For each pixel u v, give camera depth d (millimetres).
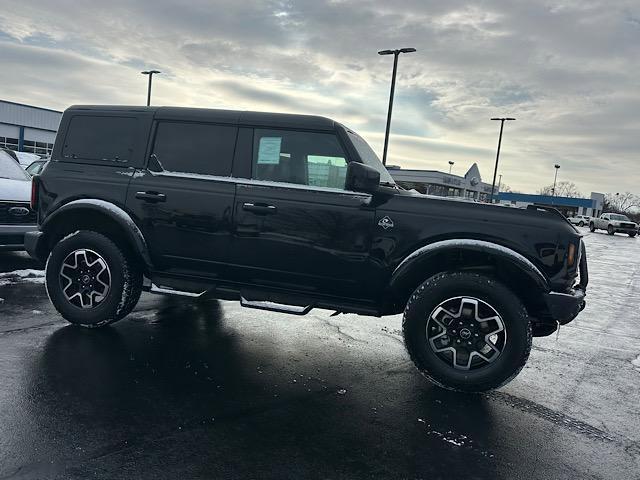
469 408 3521
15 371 3580
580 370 4566
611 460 2898
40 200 4699
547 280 3727
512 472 2705
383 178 4539
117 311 4570
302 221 4059
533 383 4133
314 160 4188
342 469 2629
